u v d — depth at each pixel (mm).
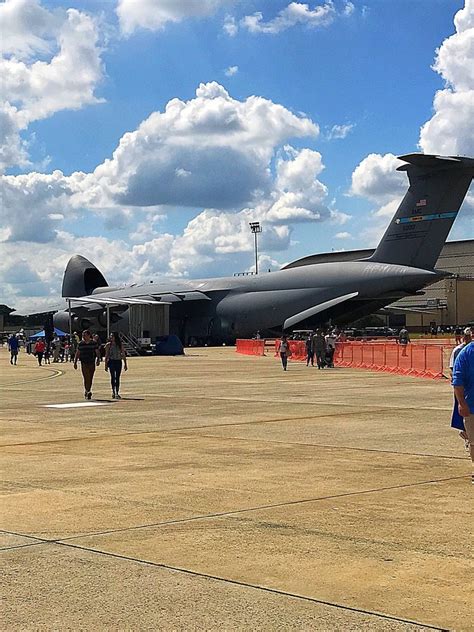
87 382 23703
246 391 26094
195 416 18656
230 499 9414
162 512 8773
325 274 71625
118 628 5406
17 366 49219
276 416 18500
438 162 63688
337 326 76688
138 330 66500
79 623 5496
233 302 77562
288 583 6328
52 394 25812
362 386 28031
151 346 62656
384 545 7375
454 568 6695
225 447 13633
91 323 77062
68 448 13727
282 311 73625
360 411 19484
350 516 8492
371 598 5984
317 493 9703
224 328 78312
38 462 12266
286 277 75062
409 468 11398
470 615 5645
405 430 15758
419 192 66188
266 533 7832
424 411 19422
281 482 10438
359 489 9930
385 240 68688
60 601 5926
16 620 5559
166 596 6023
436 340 73125
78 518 8531
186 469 11500
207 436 15102
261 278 77625
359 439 14492
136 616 5613
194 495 9664
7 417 18859
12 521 8414
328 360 41750
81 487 10234
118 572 6621
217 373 36812
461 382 9711
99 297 82688
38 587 6242
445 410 19625
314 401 22297
